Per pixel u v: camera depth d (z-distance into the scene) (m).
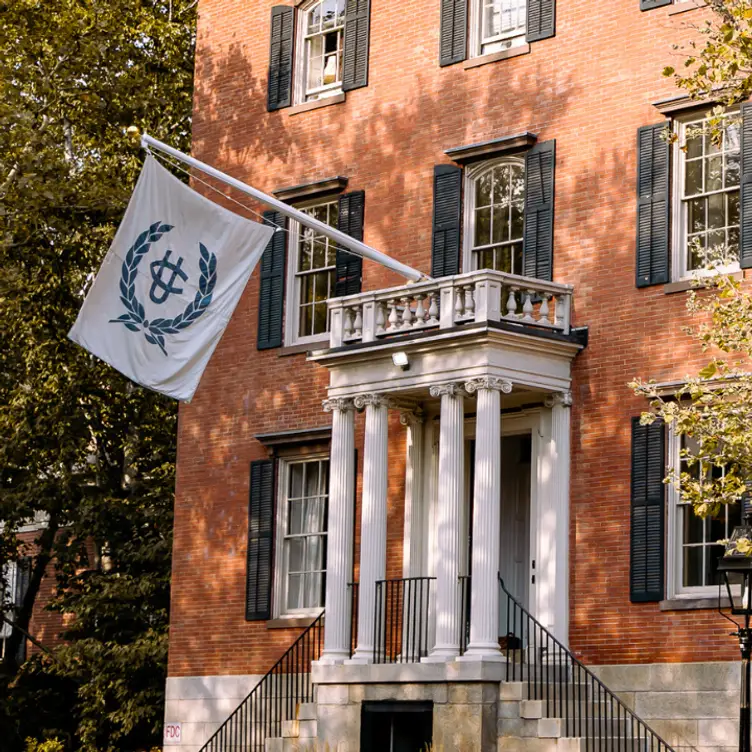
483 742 20.92
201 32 30.08
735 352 21.66
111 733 32.44
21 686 35.88
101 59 32.78
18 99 31.22
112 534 34.25
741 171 21.95
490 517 21.77
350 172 27.11
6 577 40.03
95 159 36.28
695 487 17.09
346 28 27.62
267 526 26.92
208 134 29.53
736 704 20.73
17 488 35.00
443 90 26.05
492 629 21.47
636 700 21.75
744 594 17.33
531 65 24.88
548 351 22.92
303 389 26.95
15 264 32.34
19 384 35.50
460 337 22.28
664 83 23.14
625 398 22.70
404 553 24.48
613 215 23.38
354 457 24.09
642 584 21.95
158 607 33.19
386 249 26.30
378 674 22.30
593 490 22.80
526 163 24.55
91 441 36.00
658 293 22.59
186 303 21.41
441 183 25.62
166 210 21.64
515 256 24.69
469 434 24.80
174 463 36.03
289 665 24.52
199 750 26.80
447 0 26.19
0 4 31.17
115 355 21.22
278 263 27.77
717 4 18.66
